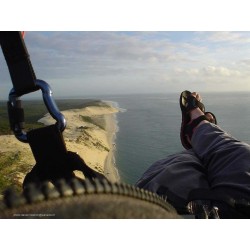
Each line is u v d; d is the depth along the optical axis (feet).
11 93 1.33
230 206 2.10
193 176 2.53
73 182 0.86
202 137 3.24
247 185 2.30
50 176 1.35
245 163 2.51
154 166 2.91
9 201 0.76
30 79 1.32
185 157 2.91
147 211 0.92
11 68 1.31
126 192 0.93
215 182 2.52
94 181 0.90
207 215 1.98
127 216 0.85
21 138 1.34
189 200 2.13
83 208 0.79
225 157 2.72
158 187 2.39
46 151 1.34
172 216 1.04
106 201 0.85
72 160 1.35
